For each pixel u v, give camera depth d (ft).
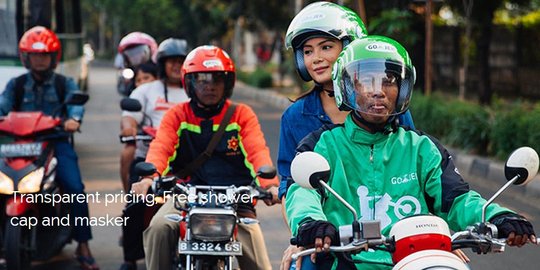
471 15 104.63
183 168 33.24
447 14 128.77
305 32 26.81
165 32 255.29
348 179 22.63
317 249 19.95
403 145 22.72
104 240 48.60
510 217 20.65
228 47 276.21
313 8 27.20
